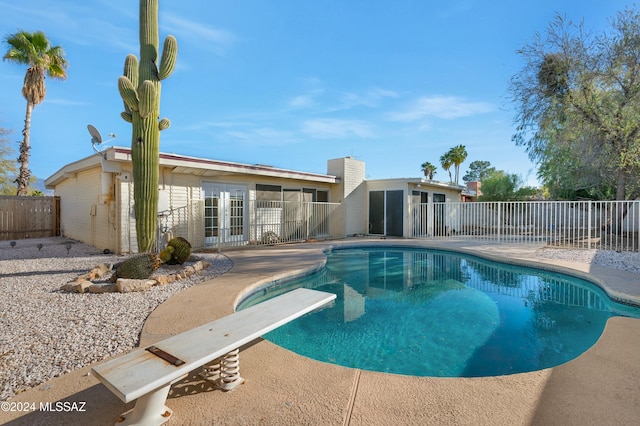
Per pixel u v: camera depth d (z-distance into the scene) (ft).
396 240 45.34
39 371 9.07
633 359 9.57
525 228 45.65
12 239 44.55
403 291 22.12
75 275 21.09
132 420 6.69
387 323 15.88
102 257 28.35
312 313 17.30
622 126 37.58
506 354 12.56
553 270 24.73
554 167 54.65
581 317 16.62
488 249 34.88
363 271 28.94
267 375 8.77
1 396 7.83
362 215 54.95
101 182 33.30
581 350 12.78
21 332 11.79
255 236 40.04
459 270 29.27
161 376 6.22
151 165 23.56
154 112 23.76
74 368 9.28
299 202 44.88
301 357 9.87
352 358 12.28
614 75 37.27
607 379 8.46
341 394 7.86
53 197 49.01
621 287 17.75
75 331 11.89
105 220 32.63
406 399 7.65
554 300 19.79
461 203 50.01
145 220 23.48
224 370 8.05
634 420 6.80
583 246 35.96
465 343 13.58
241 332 8.46
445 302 19.44
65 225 46.68
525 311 17.74
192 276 21.16
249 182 41.37
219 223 33.53
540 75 41.96
